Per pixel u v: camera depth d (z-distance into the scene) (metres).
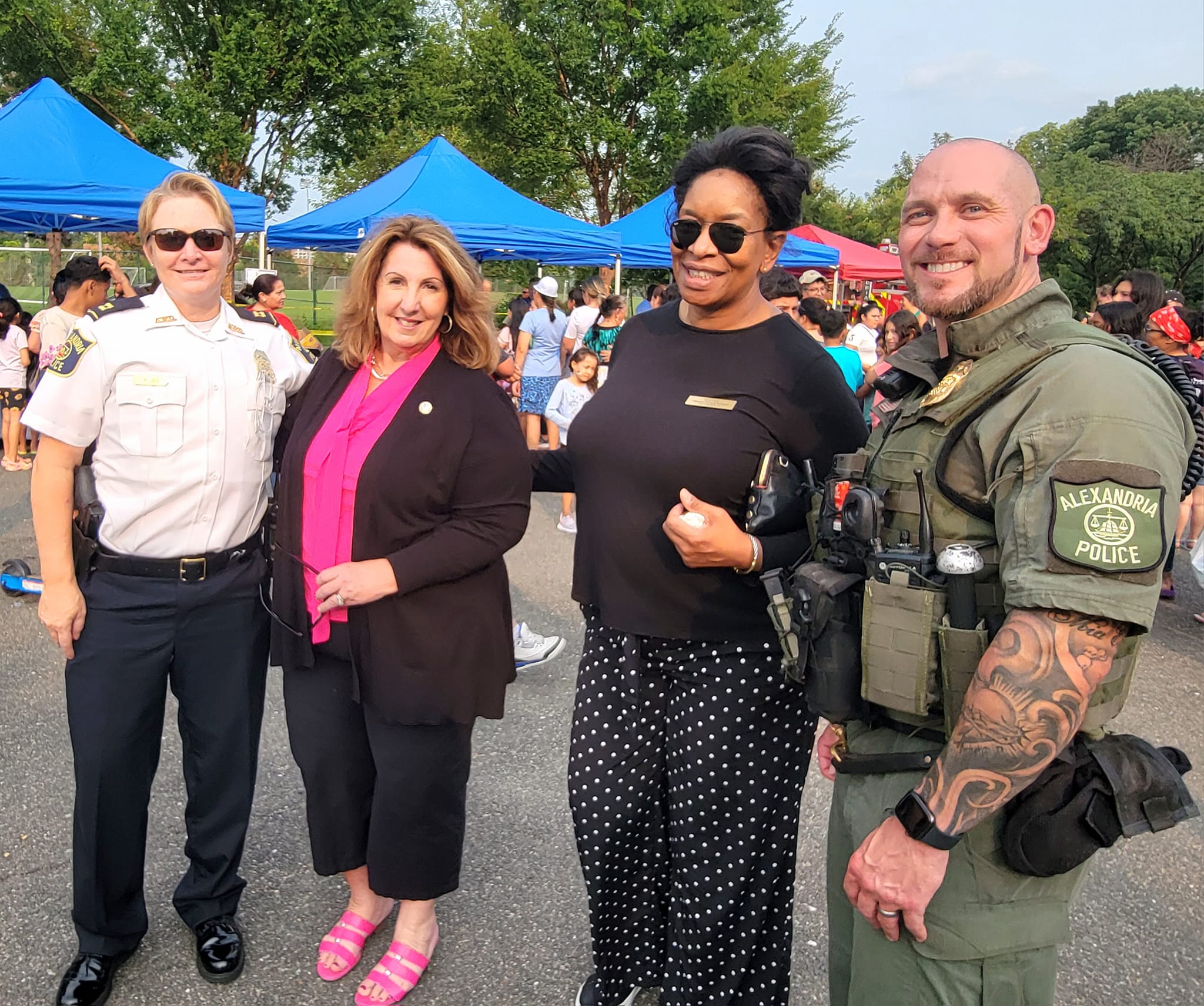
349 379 2.12
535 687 4.00
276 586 2.13
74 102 7.16
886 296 15.91
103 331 1.98
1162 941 2.48
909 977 1.37
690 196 1.82
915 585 1.31
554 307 8.69
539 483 2.30
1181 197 34.59
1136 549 1.11
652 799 2.03
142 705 2.10
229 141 18.61
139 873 2.22
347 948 2.29
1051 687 1.13
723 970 2.00
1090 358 1.21
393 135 20.56
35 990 2.17
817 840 2.93
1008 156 1.34
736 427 1.81
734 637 1.86
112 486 2.03
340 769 2.19
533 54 23.47
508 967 2.32
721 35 22.77
